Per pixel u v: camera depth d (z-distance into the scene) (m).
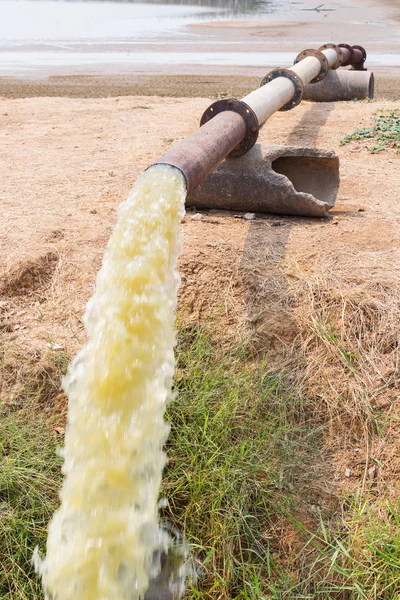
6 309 5.12
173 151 4.67
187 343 4.93
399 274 5.20
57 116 10.53
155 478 3.38
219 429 4.43
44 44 25.20
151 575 3.12
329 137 8.91
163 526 4.01
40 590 3.75
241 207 6.33
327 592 3.83
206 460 4.27
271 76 8.25
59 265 5.41
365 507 4.20
